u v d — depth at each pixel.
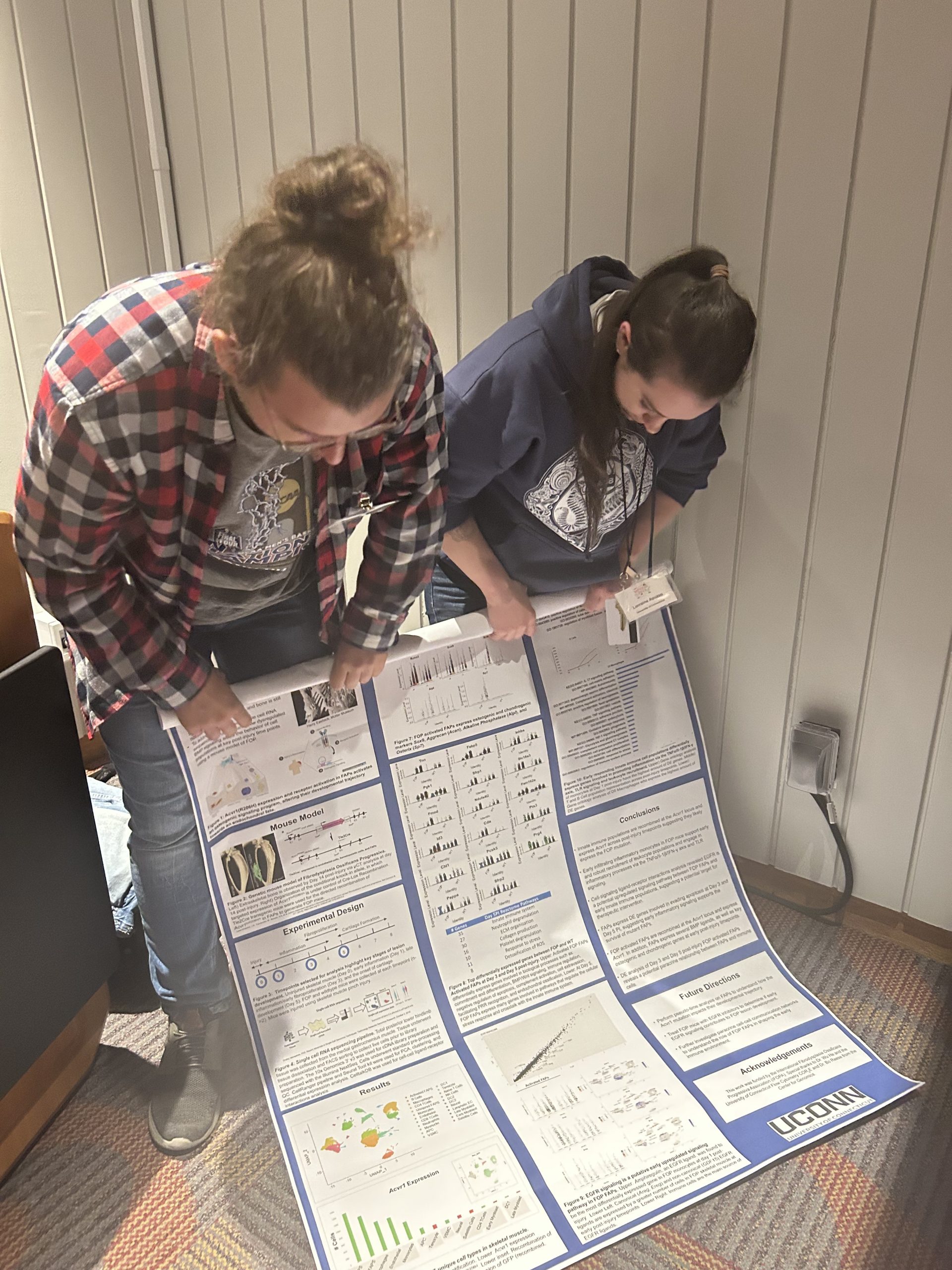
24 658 1.15
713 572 1.58
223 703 1.15
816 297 1.34
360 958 1.38
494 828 1.46
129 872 1.59
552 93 1.46
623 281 1.19
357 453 1.01
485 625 1.37
